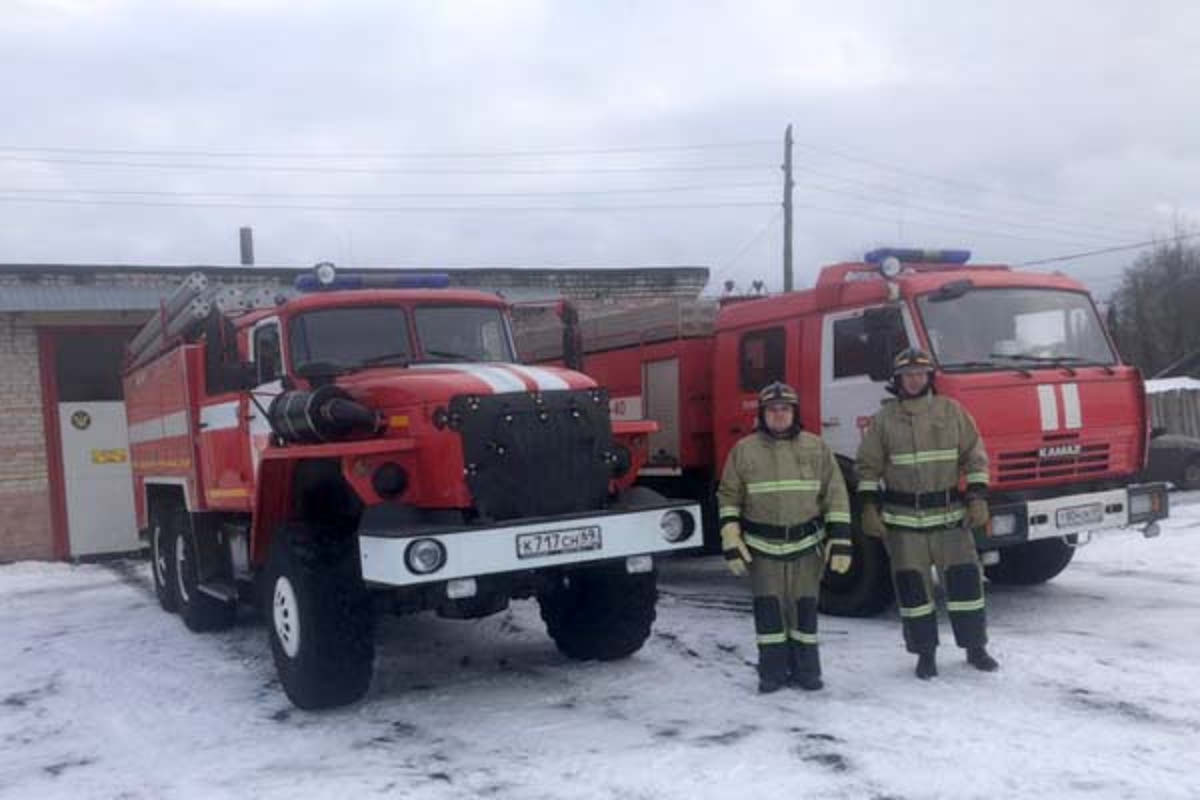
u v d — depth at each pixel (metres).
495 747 5.71
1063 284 8.95
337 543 6.54
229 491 8.10
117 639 9.36
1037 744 5.29
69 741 6.34
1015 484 8.02
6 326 14.83
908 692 6.28
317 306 7.45
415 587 5.97
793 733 5.66
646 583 7.15
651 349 10.68
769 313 9.47
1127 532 12.34
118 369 15.55
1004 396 7.96
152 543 10.92
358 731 6.13
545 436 6.34
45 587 13.15
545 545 6.02
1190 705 5.83
